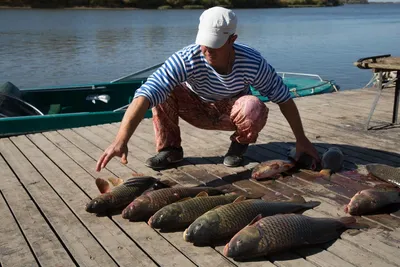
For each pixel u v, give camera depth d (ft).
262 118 15.08
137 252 10.57
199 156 17.02
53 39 101.76
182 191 12.62
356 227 11.25
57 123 25.31
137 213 11.81
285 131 20.12
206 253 10.44
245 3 331.36
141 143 18.75
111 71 65.26
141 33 116.98
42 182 14.70
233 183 14.38
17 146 18.53
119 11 224.53
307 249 10.49
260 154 17.15
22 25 134.72
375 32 145.28
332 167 14.97
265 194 13.44
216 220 10.62
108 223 11.94
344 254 10.27
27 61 72.33
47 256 10.47
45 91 31.09
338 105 25.14
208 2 265.54
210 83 14.23
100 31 121.08
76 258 10.38
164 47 91.50
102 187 13.11
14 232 11.53
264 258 10.17
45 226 11.84
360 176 14.73
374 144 18.11
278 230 10.07
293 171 15.15
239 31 137.08
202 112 15.58
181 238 11.11
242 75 14.06
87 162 16.57
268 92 14.55
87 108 32.71
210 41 12.92
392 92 28.50
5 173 15.51
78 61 73.31
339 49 97.14
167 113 15.40
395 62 19.34
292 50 94.32
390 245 10.61
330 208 12.48
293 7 430.20
